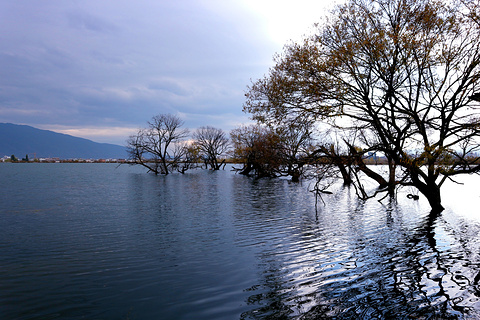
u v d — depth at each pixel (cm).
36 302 829
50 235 1642
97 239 1553
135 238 1568
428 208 2430
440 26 1547
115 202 3000
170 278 996
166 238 1563
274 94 1798
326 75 1672
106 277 1016
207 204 2834
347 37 1684
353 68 1642
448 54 1599
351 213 2256
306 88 1717
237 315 726
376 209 2431
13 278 1012
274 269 1060
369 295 816
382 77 1598
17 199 3244
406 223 1841
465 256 1145
